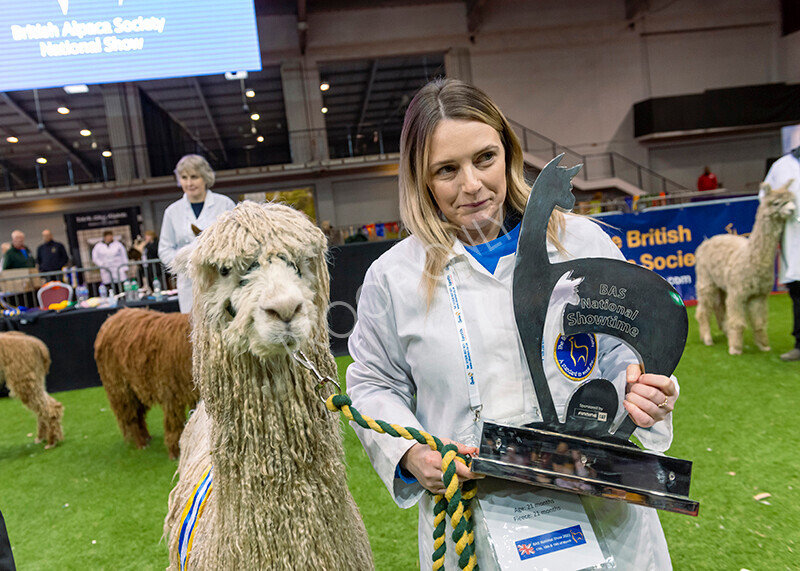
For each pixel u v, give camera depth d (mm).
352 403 1242
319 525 1180
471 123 1102
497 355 1125
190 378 3553
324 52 16703
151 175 16750
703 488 2744
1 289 7844
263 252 1095
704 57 17547
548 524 1060
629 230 7270
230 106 18875
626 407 1017
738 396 3998
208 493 1334
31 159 19234
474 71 17109
